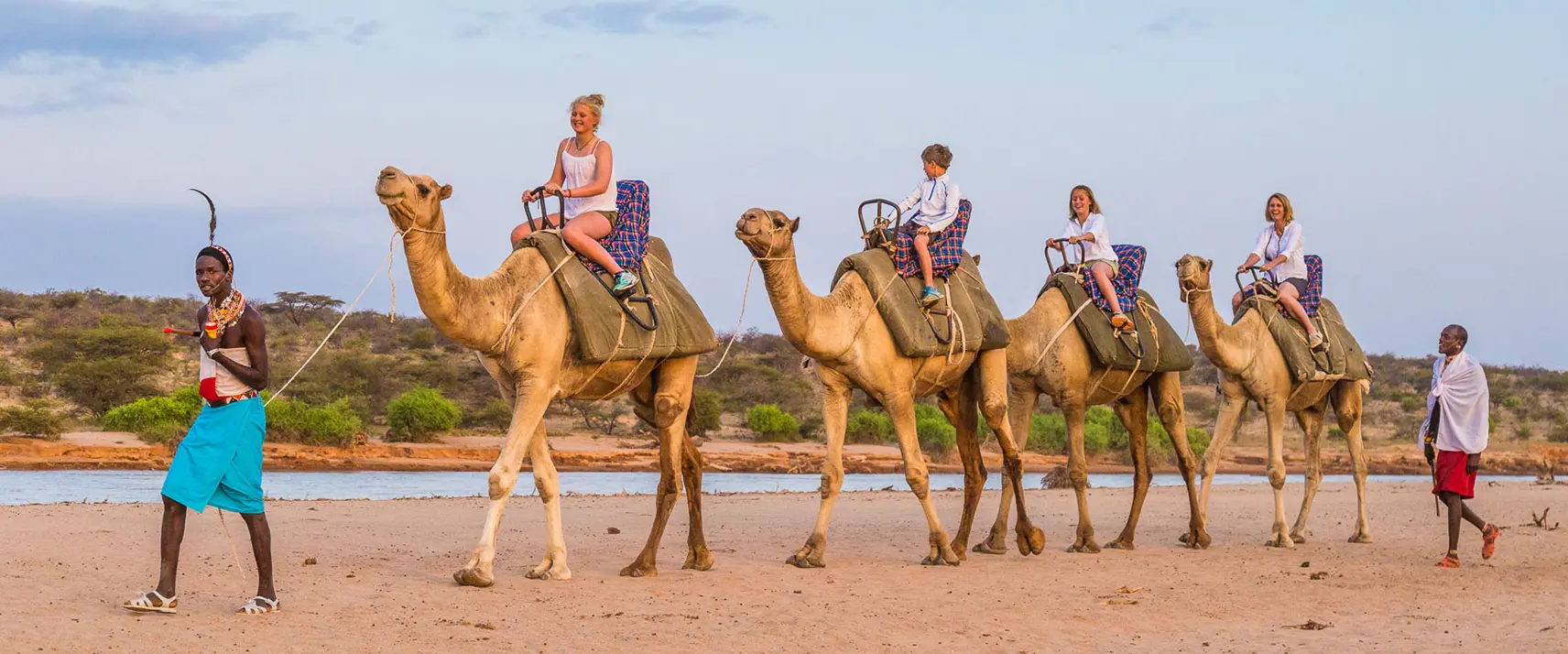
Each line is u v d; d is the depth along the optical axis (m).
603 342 9.06
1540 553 12.54
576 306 8.98
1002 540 12.23
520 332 8.71
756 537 13.38
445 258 8.11
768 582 9.72
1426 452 11.92
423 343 71.56
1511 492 23.86
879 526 15.02
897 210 10.96
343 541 11.62
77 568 9.12
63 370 49.81
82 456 36.09
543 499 9.61
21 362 56.41
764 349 82.00
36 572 8.79
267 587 7.61
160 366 52.78
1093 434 53.69
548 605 8.29
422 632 7.21
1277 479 13.57
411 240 7.85
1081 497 12.62
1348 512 18.47
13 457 34.31
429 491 26.56
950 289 11.25
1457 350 11.77
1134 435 13.29
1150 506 19.47
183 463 7.39
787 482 34.94
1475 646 7.52
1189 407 70.81
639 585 9.30
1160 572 10.91
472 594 8.56
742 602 8.68
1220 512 18.27
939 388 11.42
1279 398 13.62
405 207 7.71
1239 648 7.50
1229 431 13.66
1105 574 10.65
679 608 8.34
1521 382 89.50
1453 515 11.55
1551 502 20.58
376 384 55.34
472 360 67.50
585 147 9.59
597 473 39.25
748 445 51.88
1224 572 11.00
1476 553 12.66
